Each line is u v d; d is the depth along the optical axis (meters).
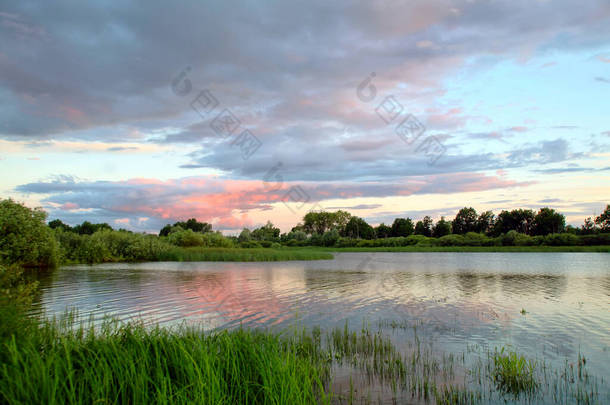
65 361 6.30
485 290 21.12
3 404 5.09
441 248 90.62
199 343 7.55
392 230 142.12
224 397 6.17
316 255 53.28
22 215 27.56
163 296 18.19
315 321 13.33
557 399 7.25
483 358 9.55
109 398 5.63
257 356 7.23
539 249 80.19
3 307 7.92
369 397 7.26
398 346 10.49
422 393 7.46
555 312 15.05
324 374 8.34
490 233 139.75
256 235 117.25
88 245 44.34
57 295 18.45
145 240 50.12
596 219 118.38
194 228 112.44
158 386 6.16
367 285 23.08
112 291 19.84
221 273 30.39
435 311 15.19
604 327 12.66
